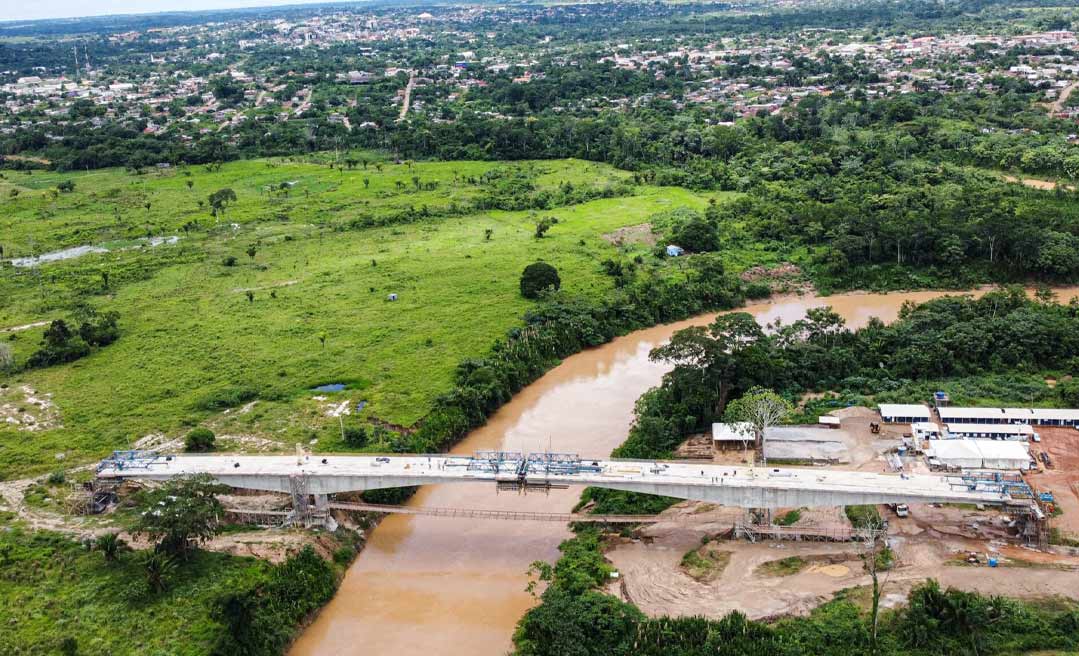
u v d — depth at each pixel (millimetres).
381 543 141000
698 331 170500
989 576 119875
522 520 145375
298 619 121688
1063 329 182750
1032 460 143250
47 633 114438
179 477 136750
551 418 175125
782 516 137125
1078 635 108812
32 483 149125
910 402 166500
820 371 179625
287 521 138250
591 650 111375
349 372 186625
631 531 137625
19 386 186375
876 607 109875
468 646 117438
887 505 137250
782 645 109125
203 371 189500
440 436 162750
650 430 157875
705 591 121938
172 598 120250
